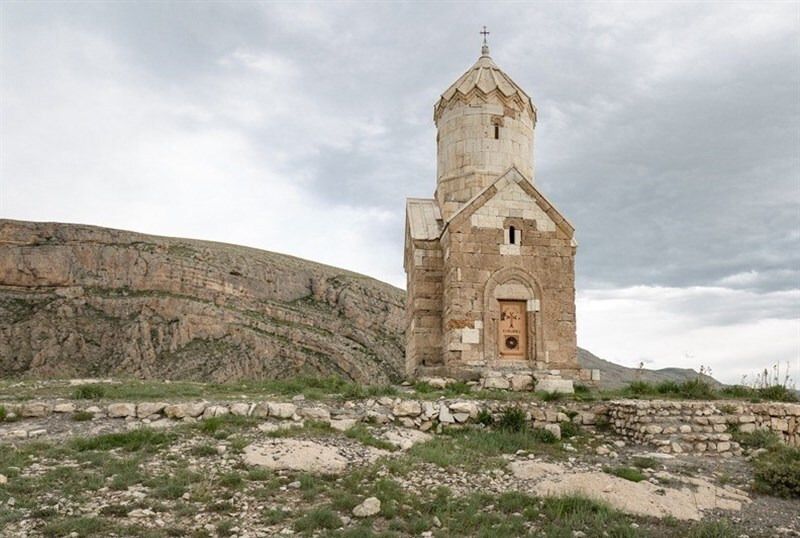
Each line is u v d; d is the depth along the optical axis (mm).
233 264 137375
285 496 12625
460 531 11352
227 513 11562
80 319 116375
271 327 123062
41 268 122750
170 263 130000
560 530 11359
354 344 129125
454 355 26188
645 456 17078
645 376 55688
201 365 109812
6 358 106938
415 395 21453
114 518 10977
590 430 19984
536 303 27062
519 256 27359
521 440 18156
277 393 22312
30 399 19906
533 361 26516
